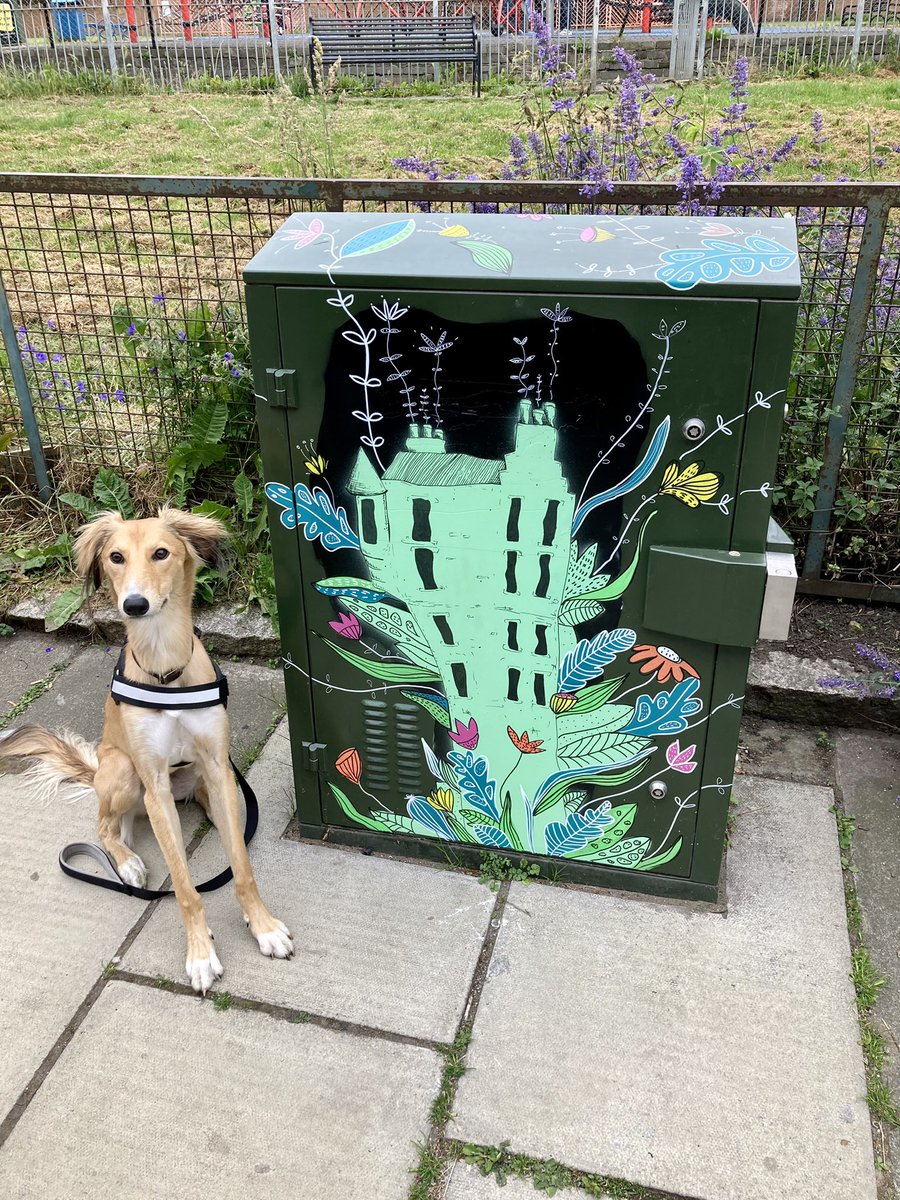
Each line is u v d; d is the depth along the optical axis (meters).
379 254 2.38
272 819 3.23
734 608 2.42
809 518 4.03
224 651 4.09
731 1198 2.14
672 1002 2.58
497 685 2.71
